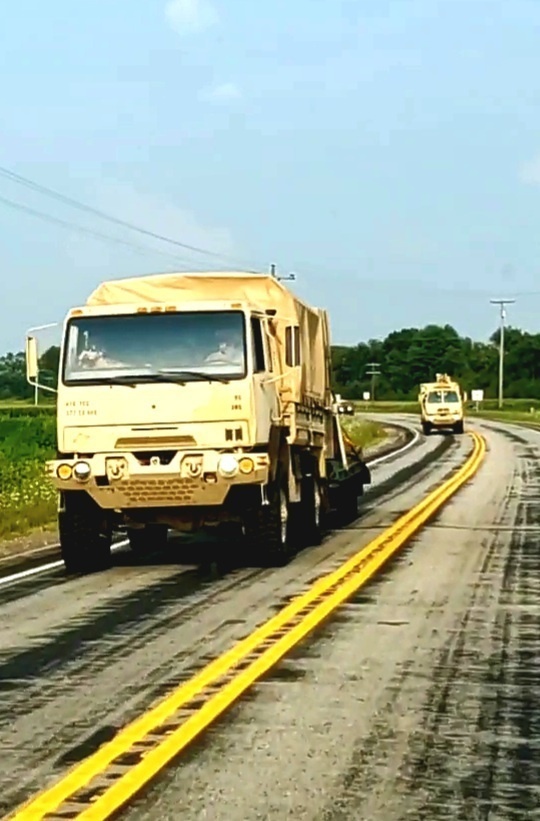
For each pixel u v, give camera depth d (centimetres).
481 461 6303
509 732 1220
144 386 2380
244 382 2364
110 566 2538
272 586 2181
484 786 1053
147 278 2694
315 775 1078
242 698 1348
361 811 987
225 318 2395
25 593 2170
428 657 1566
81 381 2400
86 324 2417
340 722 1252
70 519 2452
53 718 1279
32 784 1059
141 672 1488
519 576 2286
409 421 13525
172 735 1202
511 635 1716
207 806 996
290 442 2584
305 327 2841
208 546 2856
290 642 1652
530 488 4519
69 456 2406
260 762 1116
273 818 970
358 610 1916
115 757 1131
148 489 2378
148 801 1009
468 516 3472
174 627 1788
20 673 1497
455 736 1205
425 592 2094
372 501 4072
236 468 2342
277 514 2450
